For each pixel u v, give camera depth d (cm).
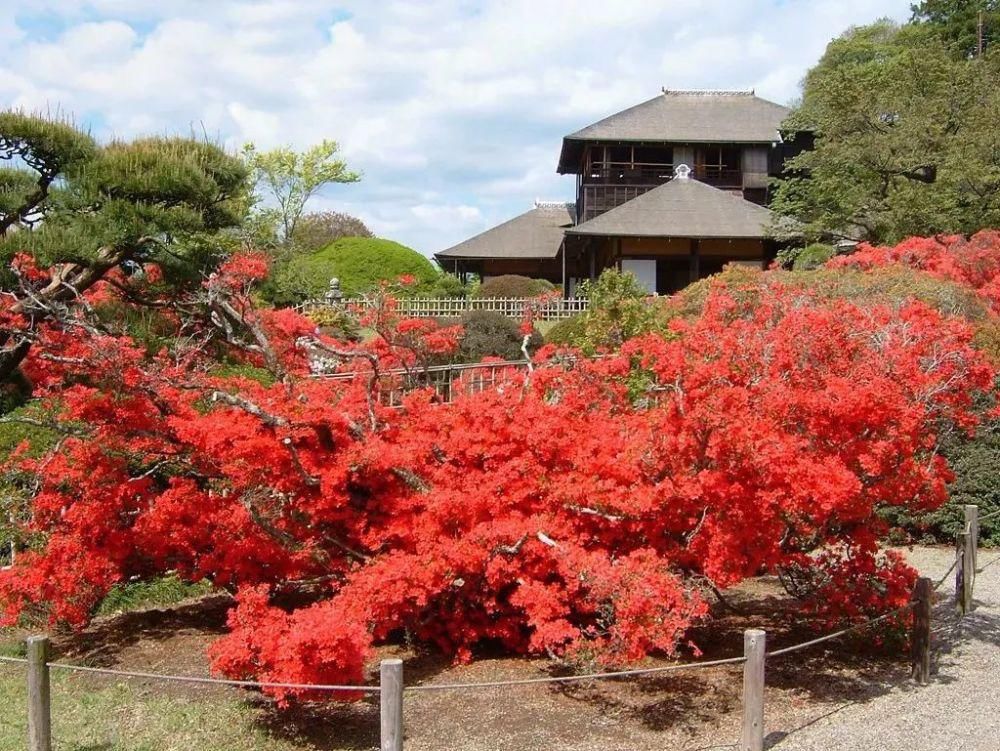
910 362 659
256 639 552
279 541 720
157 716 596
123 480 764
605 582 564
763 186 3881
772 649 727
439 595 700
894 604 702
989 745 545
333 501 704
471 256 4128
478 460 716
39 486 812
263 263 935
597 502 638
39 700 501
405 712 598
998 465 1124
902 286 1473
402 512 701
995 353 1291
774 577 959
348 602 629
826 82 2677
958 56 3872
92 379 833
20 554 795
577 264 4212
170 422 710
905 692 642
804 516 664
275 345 920
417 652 718
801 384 643
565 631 588
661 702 616
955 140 2344
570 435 694
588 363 832
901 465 642
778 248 3328
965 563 843
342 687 479
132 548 764
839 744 547
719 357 663
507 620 702
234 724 584
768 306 852
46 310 855
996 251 1842
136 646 757
